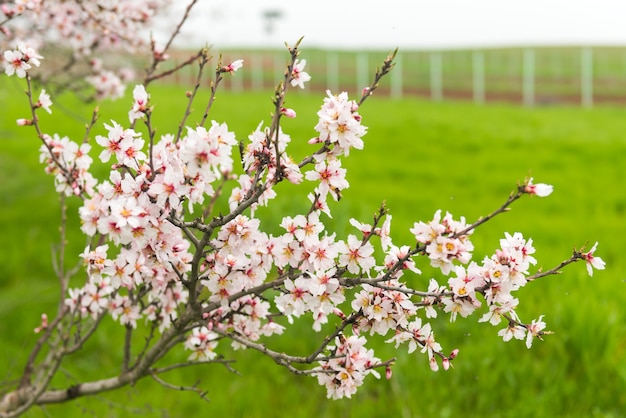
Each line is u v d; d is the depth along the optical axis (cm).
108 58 476
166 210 193
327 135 186
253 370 506
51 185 991
